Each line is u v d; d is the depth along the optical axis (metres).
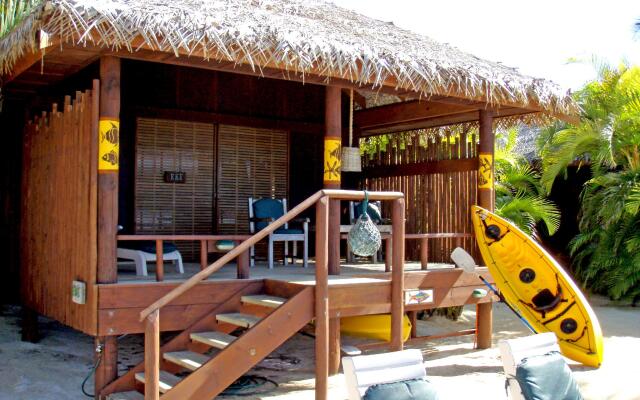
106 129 6.11
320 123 11.60
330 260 7.57
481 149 9.20
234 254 5.73
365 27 9.09
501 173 16.14
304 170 11.43
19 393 6.54
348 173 11.67
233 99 10.69
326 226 6.09
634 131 14.18
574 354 8.09
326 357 6.05
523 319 8.48
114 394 6.09
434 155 10.17
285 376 7.52
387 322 8.51
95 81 6.12
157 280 6.44
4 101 9.02
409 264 9.59
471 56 9.66
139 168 9.84
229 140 10.64
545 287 8.53
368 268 8.85
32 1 8.84
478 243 8.93
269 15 7.61
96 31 5.70
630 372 7.80
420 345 9.37
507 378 5.06
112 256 6.15
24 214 8.40
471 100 8.70
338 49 6.87
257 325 5.91
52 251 7.21
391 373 4.54
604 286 14.37
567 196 17.05
